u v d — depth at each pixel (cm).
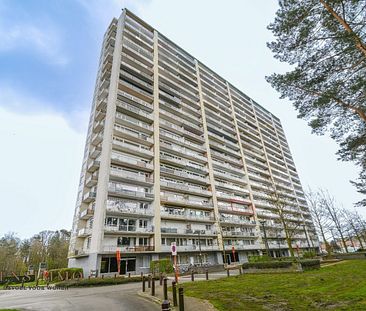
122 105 3619
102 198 2920
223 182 5047
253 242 4897
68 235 6700
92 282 2002
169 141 4228
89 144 3806
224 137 5850
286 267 1917
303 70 1258
